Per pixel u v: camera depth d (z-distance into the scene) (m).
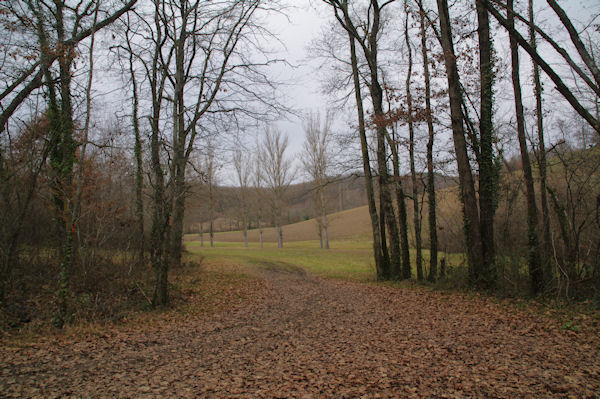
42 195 11.55
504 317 9.52
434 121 14.20
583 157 11.84
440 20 13.33
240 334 9.03
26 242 11.88
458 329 8.63
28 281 11.19
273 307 12.96
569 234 11.87
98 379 5.63
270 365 6.49
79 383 5.43
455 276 14.56
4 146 10.01
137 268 14.79
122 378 5.71
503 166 14.23
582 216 12.66
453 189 16.75
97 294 11.12
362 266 27.14
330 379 5.72
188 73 16.72
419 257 17.36
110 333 8.69
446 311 10.80
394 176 17.61
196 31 14.25
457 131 13.21
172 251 20.31
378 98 17.83
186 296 13.78
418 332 8.59
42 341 7.62
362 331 8.99
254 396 5.08
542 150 12.20
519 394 4.81
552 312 9.59
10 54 9.40
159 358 6.89
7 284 10.37
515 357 6.31
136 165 15.47
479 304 11.30
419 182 16.94
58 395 4.94
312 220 72.81
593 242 12.28
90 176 11.95
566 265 11.54
